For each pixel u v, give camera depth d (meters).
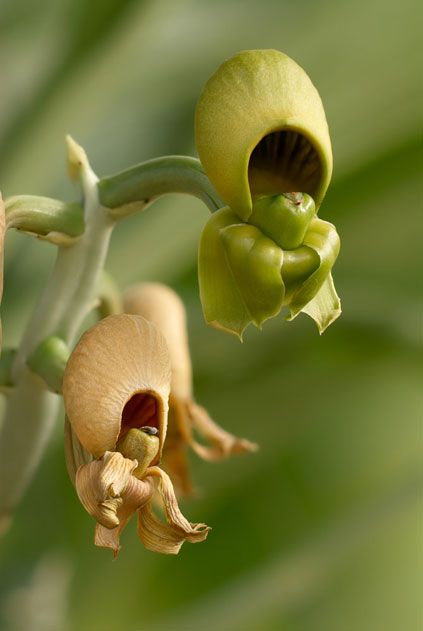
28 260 0.61
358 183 0.64
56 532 0.64
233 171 0.43
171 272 0.62
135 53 0.60
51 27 0.62
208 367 0.64
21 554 0.64
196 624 0.61
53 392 0.48
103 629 0.65
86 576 0.65
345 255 0.66
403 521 0.94
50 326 0.48
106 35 0.58
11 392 0.49
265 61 0.43
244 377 0.65
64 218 0.47
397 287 0.67
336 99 0.66
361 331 0.63
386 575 0.93
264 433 0.68
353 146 0.64
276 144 0.44
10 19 0.63
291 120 0.43
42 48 0.63
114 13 0.57
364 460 0.90
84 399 0.44
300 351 0.64
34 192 0.60
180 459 0.53
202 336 0.63
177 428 0.52
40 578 0.64
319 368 0.66
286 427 0.68
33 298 0.61
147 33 0.60
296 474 0.80
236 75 0.43
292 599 0.62
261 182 0.44
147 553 0.67
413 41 0.68
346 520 0.62
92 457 0.44
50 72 0.59
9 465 0.50
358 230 0.66
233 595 0.62
